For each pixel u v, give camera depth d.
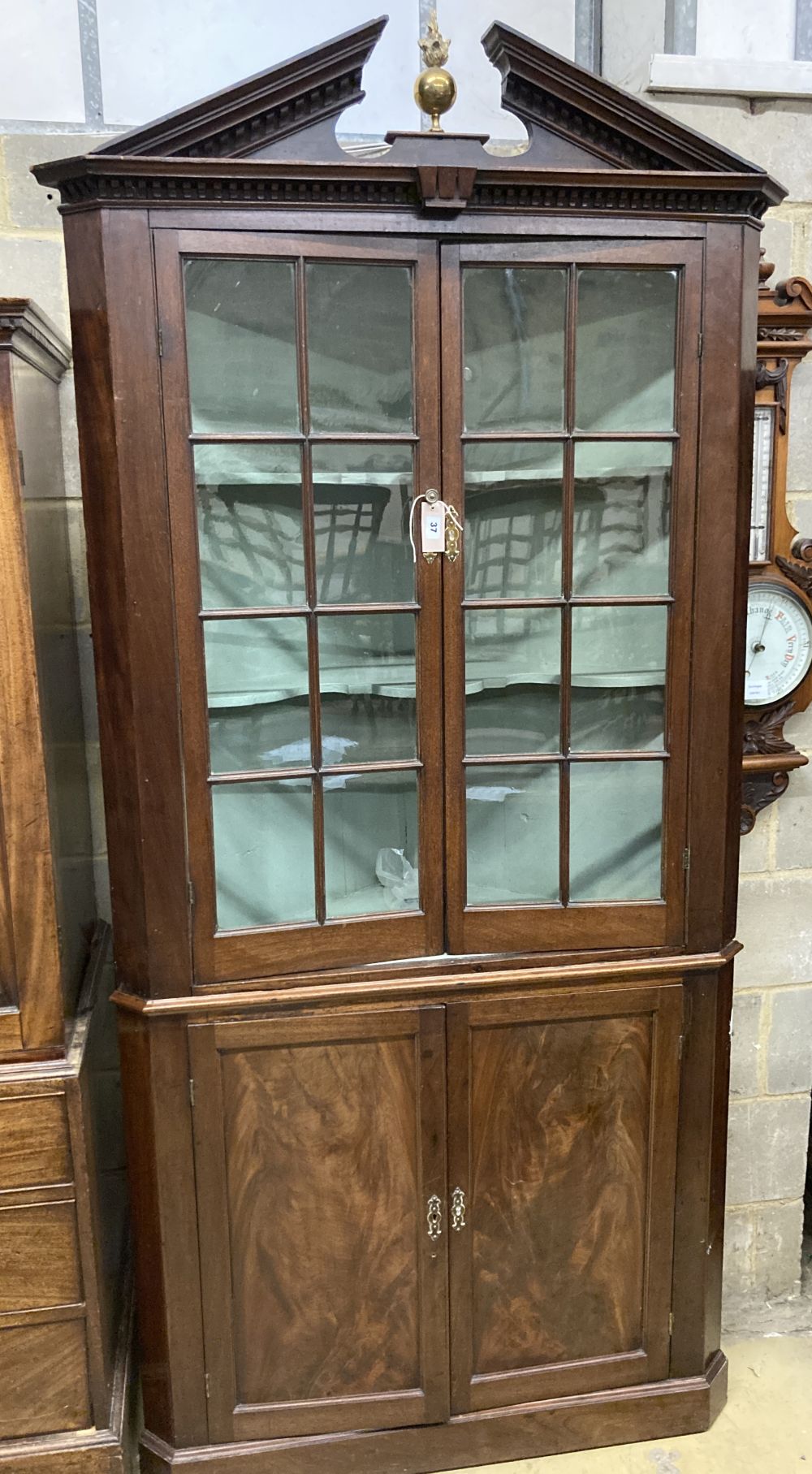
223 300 1.40
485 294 1.46
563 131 1.42
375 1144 1.63
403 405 1.47
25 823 1.47
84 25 1.81
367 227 1.40
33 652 1.44
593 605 1.55
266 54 1.89
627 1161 1.71
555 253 1.45
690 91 1.84
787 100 1.88
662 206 1.46
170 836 1.49
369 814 1.57
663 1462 1.77
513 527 1.53
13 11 1.78
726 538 1.55
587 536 1.55
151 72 1.85
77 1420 1.62
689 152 1.43
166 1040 1.55
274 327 1.42
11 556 1.42
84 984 1.75
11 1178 1.54
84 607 1.91
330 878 1.58
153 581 1.43
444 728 1.54
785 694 1.95
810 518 2.00
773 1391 1.95
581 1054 1.66
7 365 1.37
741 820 1.90
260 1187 1.61
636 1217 1.74
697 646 1.57
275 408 1.45
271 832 1.54
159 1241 1.61
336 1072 1.60
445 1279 1.68
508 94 1.40
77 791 1.82
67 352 1.78
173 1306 1.62
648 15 1.88
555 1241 1.72
